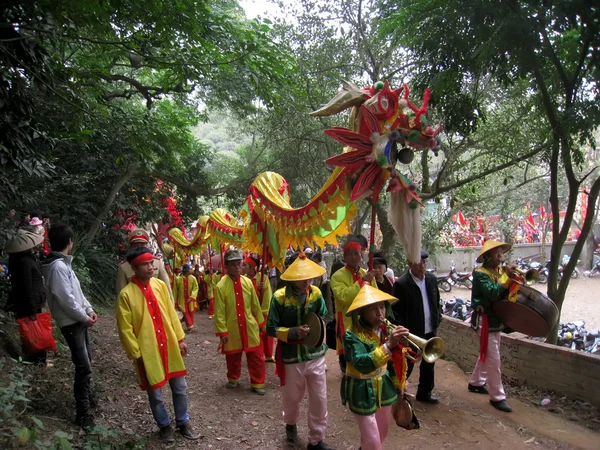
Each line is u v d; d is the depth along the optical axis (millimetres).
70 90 6398
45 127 6402
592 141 6066
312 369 4551
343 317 4996
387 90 3742
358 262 5094
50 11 5273
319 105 13430
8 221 5770
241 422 5352
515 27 5449
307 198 18125
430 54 6809
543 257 25062
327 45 13094
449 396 6121
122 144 10617
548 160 7848
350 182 4262
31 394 4957
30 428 3758
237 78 11414
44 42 6539
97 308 11258
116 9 5742
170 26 6000
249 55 7523
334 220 4602
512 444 4797
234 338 6383
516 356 6430
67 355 6578
